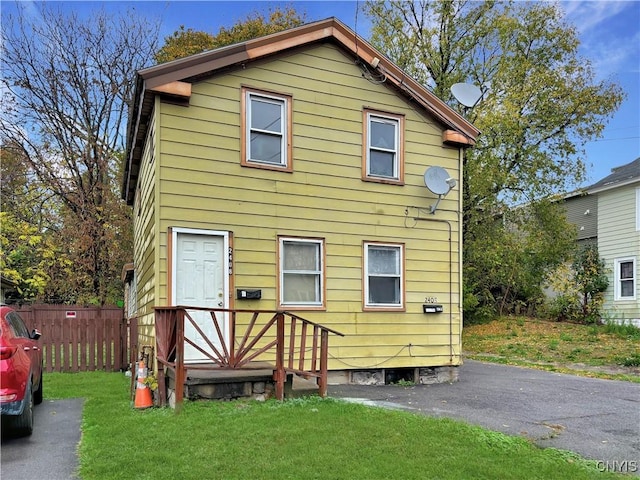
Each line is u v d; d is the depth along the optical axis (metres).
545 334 16.98
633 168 20.38
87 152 22.11
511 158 20.88
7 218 18.53
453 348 9.86
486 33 20.34
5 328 5.36
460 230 10.27
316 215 8.84
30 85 21.53
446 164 10.23
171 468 4.12
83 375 10.38
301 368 6.96
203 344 7.77
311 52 9.03
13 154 21.55
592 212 22.00
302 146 8.82
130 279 16.11
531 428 5.89
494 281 21.16
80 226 20.50
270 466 4.17
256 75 8.51
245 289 8.12
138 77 7.57
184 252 7.75
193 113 7.95
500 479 4.07
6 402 5.00
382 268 9.48
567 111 20.52
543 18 20.86
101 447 4.72
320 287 8.83
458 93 11.01
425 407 6.96
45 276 19.08
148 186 8.96
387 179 9.55
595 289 19.89
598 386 9.06
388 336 9.30
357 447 4.70
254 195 8.33
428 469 4.18
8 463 4.48
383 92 9.69
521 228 21.20
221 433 5.07
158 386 6.57
